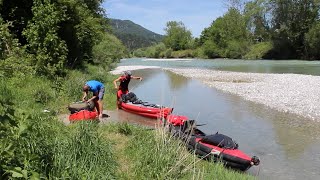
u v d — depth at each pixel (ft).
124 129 34.86
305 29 232.12
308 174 30.73
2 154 16.19
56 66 62.85
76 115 38.50
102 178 22.59
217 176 26.94
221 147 31.86
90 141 25.86
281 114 54.75
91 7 114.01
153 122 45.11
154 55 389.39
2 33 56.59
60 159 22.07
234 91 80.43
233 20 289.94
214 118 52.34
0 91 41.14
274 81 97.45
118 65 196.75
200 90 84.02
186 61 259.39
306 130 45.16
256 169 31.76
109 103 57.11
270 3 250.16
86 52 97.14
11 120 16.70
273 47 247.29
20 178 16.70
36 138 22.63
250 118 52.16
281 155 35.60
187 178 25.50
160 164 25.84
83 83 58.18
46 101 46.29
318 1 229.25
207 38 343.46
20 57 58.29
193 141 32.78
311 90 76.18
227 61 239.91
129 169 26.17
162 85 94.99
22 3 68.39
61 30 76.18
